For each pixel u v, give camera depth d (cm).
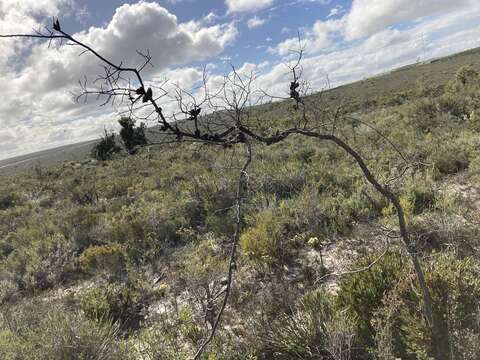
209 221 703
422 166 755
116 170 1697
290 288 423
